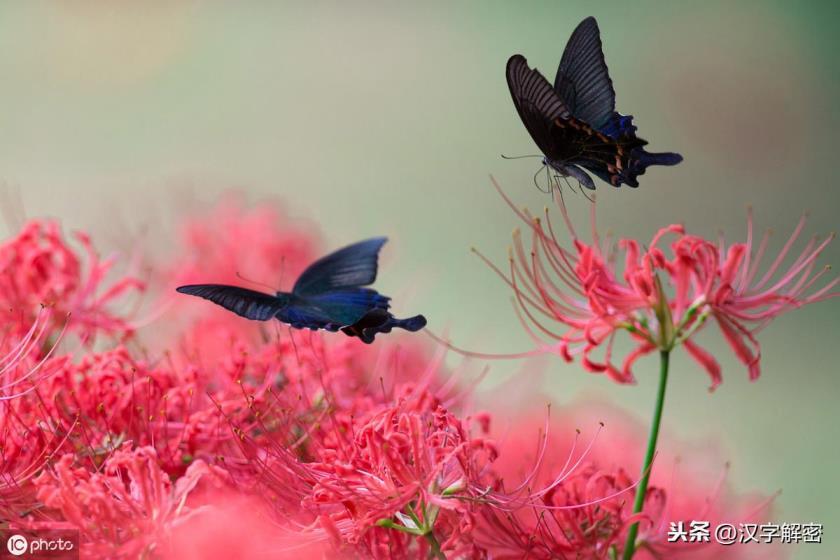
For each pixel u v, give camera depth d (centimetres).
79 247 236
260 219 239
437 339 215
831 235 213
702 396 379
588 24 215
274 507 208
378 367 221
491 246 492
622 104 725
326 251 241
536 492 211
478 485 208
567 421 226
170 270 234
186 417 212
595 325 212
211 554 204
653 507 214
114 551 204
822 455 348
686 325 211
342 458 209
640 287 211
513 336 376
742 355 211
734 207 609
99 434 211
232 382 215
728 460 227
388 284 399
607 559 210
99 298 222
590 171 214
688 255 211
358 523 206
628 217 581
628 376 211
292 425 213
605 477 212
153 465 205
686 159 658
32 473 208
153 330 226
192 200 239
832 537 293
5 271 220
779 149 665
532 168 629
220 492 207
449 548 207
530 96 212
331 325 207
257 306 207
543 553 209
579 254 212
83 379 212
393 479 207
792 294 212
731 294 211
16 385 211
